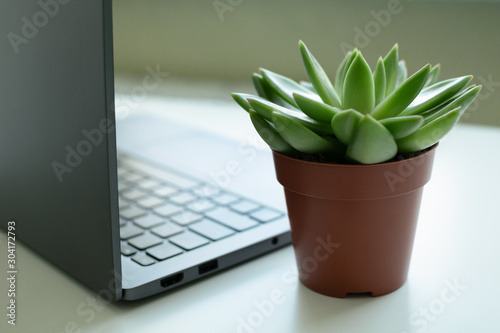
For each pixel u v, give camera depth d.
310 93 0.50
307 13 1.15
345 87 0.42
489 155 0.85
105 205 0.43
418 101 0.45
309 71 0.44
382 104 0.42
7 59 0.51
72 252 0.49
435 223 0.62
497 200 0.68
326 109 0.41
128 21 1.41
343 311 0.45
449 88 0.42
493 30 0.96
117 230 0.43
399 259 0.46
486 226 0.61
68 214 0.48
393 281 0.47
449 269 0.52
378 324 0.43
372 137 0.38
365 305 0.46
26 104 0.49
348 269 0.45
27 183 0.53
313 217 0.44
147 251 0.52
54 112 0.46
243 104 0.45
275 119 0.40
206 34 1.31
